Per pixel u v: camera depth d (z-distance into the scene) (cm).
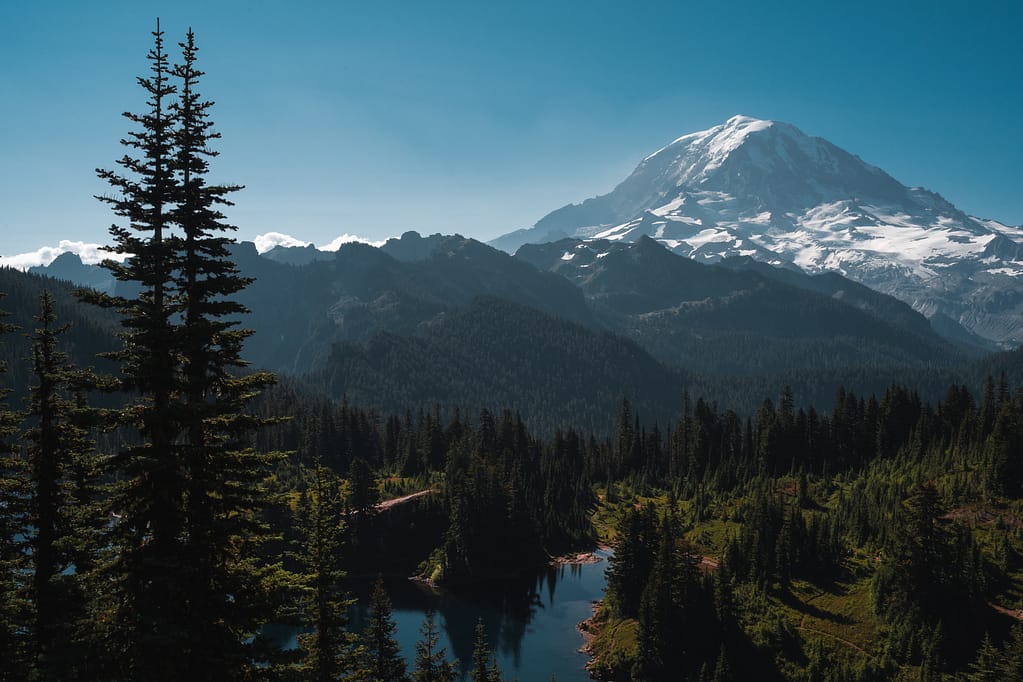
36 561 2939
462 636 11450
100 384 2528
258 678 2666
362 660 5262
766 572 11725
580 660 10669
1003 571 10519
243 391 2756
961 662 9262
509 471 16925
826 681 9181
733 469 18325
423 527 15125
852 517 13238
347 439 18062
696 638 10050
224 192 2708
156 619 2384
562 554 15862
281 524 11362
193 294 2683
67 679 2464
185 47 2666
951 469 14188
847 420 18638
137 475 2608
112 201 2572
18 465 2911
